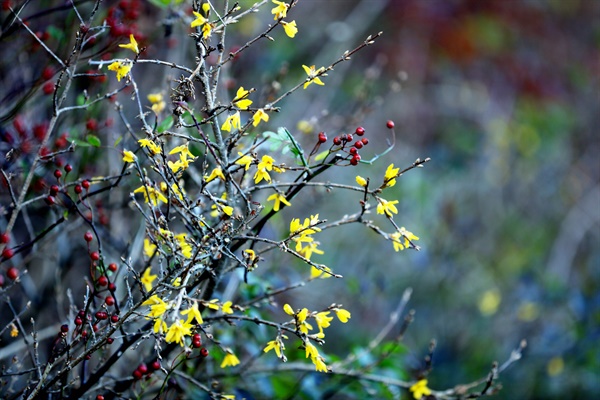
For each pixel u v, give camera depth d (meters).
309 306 4.29
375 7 6.61
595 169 7.34
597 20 8.15
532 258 6.32
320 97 5.08
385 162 6.22
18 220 3.11
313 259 4.99
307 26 6.30
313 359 1.85
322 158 1.98
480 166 6.75
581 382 4.57
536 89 7.52
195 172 2.54
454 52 7.27
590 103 7.77
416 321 5.36
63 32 2.76
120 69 1.87
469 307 5.63
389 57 6.90
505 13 7.52
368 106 3.59
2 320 3.15
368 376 2.70
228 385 2.63
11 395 2.27
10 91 2.87
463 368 4.96
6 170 2.50
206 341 2.60
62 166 2.57
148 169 2.74
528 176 7.03
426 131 6.90
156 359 2.27
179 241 2.01
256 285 2.57
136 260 2.90
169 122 2.14
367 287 4.21
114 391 2.21
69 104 3.00
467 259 5.99
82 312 2.08
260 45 4.98
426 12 7.09
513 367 4.90
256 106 3.14
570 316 5.02
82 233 3.19
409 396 3.13
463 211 6.40
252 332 2.81
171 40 3.11
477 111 7.11
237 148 2.49
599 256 6.33
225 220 1.99
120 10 2.73
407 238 1.94
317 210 5.07
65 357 2.24
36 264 3.37
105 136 2.98
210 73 1.95
